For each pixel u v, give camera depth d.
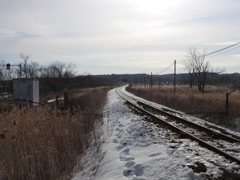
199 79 34.06
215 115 14.45
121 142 7.81
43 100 14.99
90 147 7.86
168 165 5.08
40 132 7.00
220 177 4.45
